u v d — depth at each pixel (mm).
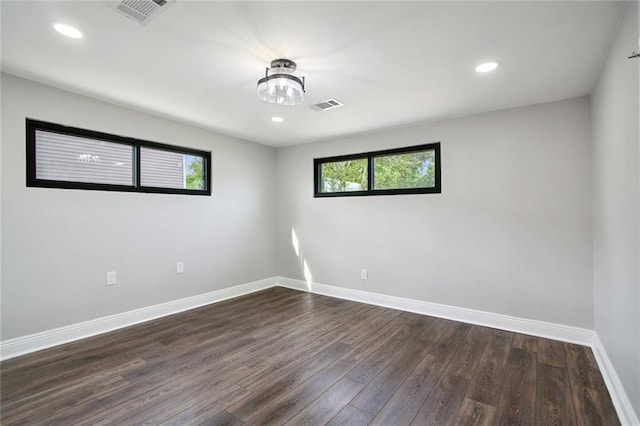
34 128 2650
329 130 4031
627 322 1773
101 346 2736
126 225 3240
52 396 1994
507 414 1840
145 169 3432
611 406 1907
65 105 2779
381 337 2977
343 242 4367
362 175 4238
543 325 2992
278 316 3568
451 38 1931
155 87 2699
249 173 4621
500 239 3215
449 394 2043
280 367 2393
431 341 2883
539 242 3023
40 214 2668
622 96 1777
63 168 2838
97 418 1785
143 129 3357
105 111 3051
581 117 2838
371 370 2354
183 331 3098
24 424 1733
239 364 2436
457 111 3270
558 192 2939
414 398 2000
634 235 1631
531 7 1640
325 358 2545
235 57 2178
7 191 2494
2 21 1754
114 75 2471
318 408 1896
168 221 3619
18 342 2543
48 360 2467
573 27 1812
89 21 1767
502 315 3197
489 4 1612
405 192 3828
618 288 1948
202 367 2385
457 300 3461
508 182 3174
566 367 2387
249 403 1939
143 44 2014
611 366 2125
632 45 1562
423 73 2406
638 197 1551
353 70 2359
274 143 4770
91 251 2977
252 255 4668
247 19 1747
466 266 3406
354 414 1843
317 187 4672
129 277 3260
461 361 2492
